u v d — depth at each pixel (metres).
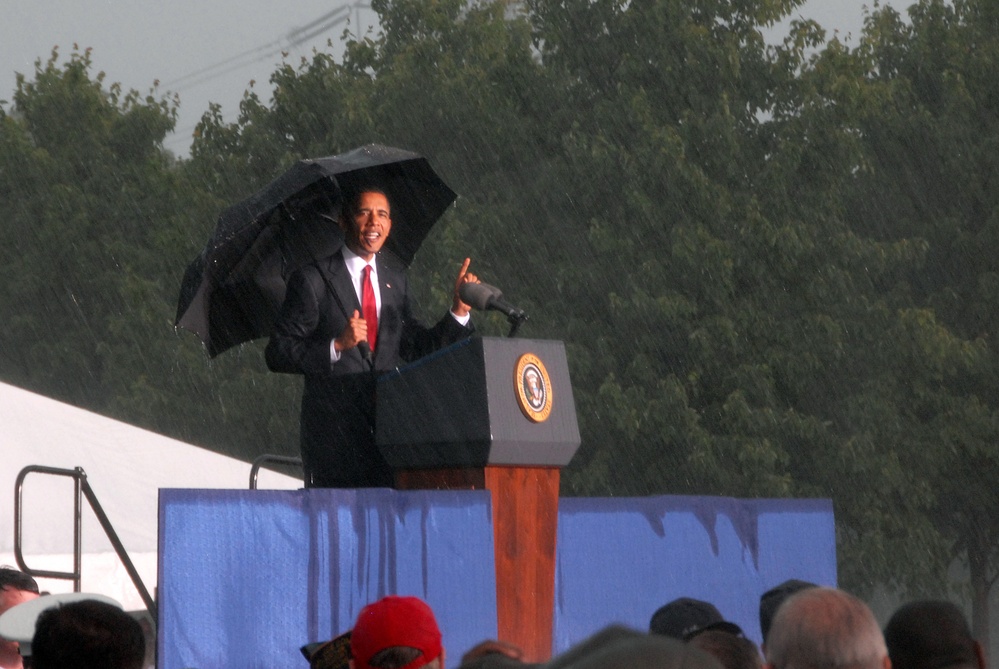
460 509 15.29
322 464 17.58
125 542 33.47
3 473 33.44
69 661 8.58
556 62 78.31
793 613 9.48
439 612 15.01
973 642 10.12
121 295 86.50
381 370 17.84
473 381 15.34
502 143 77.94
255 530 14.01
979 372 72.69
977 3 82.12
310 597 14.27
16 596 17.09
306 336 17.62
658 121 74.38
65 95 99.38
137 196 92.62
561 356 16.03
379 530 14.78
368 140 80.06
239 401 80.94
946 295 76.19
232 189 87.94
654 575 17.75
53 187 91.56
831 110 71.38
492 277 74.56
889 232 79.81
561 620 16.53
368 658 9.75
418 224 19.62
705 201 70.06
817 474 70.81
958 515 77.38
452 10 89.56
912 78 82.88
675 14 74.75
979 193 78.06
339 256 18.09
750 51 75.25
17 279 91.38
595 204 74.25
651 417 68.06
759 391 68.88
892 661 10.12
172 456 37.72
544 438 15.56
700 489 69.75
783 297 70.69
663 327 70.56
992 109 79.25
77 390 90.94
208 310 18.88
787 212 70.25
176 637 13.30
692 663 4.47
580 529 16.97
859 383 71.94
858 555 68.94
